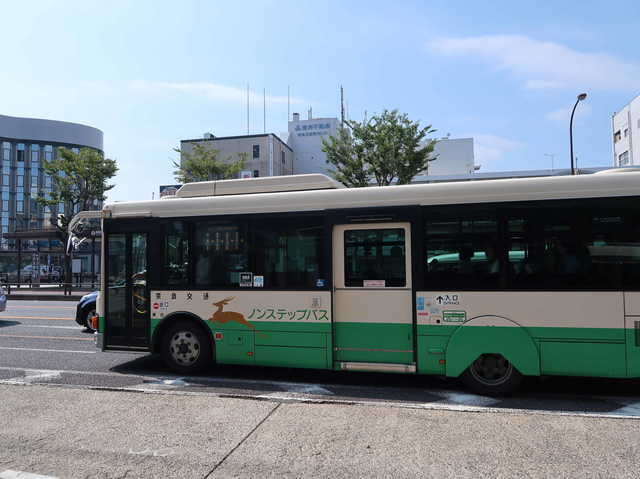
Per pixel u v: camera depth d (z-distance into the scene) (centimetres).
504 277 526
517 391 559
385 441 382
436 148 5238
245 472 331
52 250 2819
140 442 385
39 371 668
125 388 557
